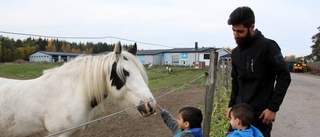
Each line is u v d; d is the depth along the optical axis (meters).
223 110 7.41
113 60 3.28
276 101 2.45
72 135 3.20
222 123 5.93
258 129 2.63
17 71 23.53
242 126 2.40
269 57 2.48
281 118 7.11
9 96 3.15
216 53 3.56
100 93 3.31
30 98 3.14
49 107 3.11
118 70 3.23
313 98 10.60
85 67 3.29
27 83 3.32
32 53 78.19
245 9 2.49
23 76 19.81
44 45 92.31
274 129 6.07
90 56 3.43
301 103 9.41
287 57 77.81
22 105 3.09
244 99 2.70
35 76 20.23
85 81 3.23
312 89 13.84
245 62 2.64
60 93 3.17
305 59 51.03
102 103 3.44
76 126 2.93
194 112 2.71
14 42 77.75
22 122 3.07
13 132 3.11
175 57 55.34
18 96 3.14
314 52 48.69
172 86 14.53
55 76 3.30
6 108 3.09
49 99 3.14
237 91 2.95
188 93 11.53
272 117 2.50
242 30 2.52
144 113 3.18
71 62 3.41
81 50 88.56
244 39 2.57
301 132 5.83
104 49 68.75
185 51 53.53
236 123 2.42
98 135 5.65
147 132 5.81
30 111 3.08
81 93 3.21
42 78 3.33
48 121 3.10
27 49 76.88
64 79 3.27
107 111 7.59
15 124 3.07
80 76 3.27
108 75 3.27
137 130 5.97
